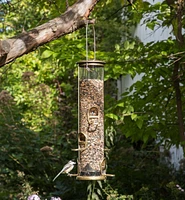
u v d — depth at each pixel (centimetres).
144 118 648
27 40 325
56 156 1070
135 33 1598
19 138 1047
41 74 1582
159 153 1127
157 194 895
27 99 1517
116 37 1572
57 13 635
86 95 509
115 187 895
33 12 1115
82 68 509
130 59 659
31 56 1569
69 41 638
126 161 1091
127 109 653
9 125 1058
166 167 1020
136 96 678
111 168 1012
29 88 1542
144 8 682
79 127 515
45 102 1512
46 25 338
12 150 1030
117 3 1480
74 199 900
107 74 650
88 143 505
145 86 676
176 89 687
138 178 950
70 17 350
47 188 959
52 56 621
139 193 834
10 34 1223
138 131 693
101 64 501
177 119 730
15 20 1166
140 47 664
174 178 926
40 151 1026
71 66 629
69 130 1250
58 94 1588
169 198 848
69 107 1345
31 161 1011
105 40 1578
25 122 1313
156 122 671
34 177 976
